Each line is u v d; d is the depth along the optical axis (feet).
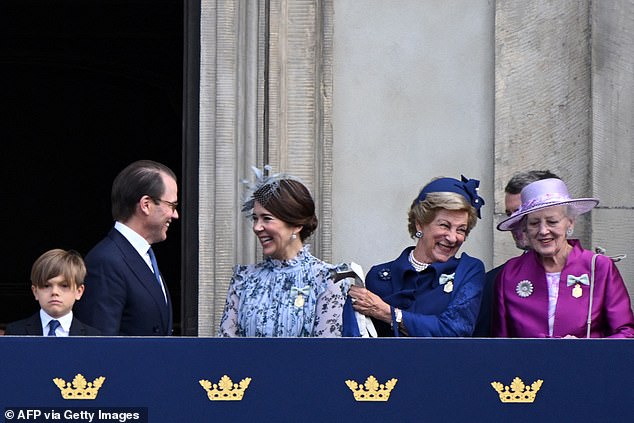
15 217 205.36
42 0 189.16
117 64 197.16
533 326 60.64
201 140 77.77
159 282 65.36
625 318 59.88
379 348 53.52
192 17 79.66
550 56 76.79
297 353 53.62
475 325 61.82
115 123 203.51
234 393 53.57
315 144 77.77
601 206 75.87
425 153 78.23
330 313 58.23
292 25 77.82
